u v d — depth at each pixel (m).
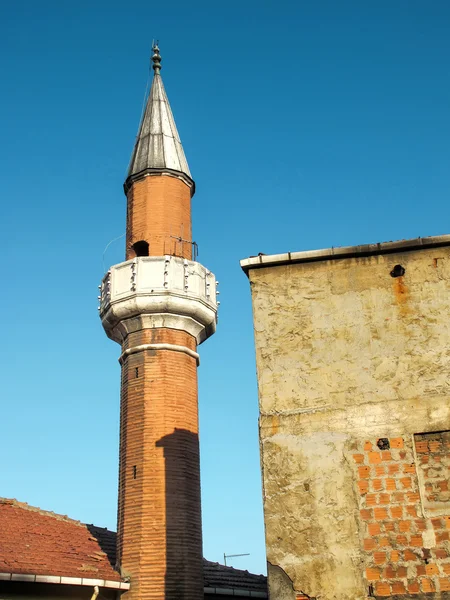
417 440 9.74
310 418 10.05
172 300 24.05
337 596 9.11
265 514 9.68
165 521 21.20
